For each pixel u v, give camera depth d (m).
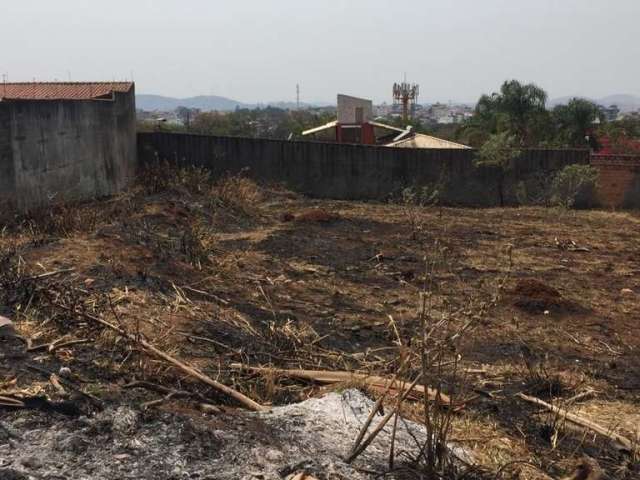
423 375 4.23
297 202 17.52
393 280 9.95
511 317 8.31
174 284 7.95
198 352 5.89
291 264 10.55
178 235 11.05
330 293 9.05
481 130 36.22
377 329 7.62
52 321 5.54
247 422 4.15
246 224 13.67
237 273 9.52
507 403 5.69
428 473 3.82
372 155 19.12
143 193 14.91
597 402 5.97
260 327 7.14
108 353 5.09
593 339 7.70
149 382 4.65
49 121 12.84
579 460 4.42
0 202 10.86
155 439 3.60
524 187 18.92
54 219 10.26
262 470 3.48
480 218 16.19
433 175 19.11
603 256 12.15
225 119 66.94
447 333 5.15
